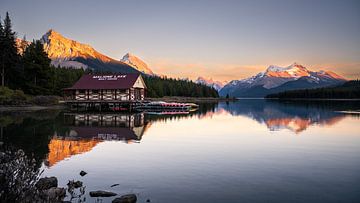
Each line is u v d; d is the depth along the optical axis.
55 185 12.02
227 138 25.67
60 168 15.06
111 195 11.10
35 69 69.00
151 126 34.72
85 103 61.78
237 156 18.12
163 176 13.69
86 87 62.12
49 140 23.39
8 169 8.20
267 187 12.16
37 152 18.77
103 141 23.48
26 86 67.75
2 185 7.68
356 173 14.34
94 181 12.93
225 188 12.02
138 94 67.56
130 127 33.19
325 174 14.15
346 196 11.16
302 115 53.25
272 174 14.10
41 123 35.12
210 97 178.38
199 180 13.09
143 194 11.30
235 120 43.72
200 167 15.38
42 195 8.77
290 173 14.30
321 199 10.84
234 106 96.31
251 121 42.16
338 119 44.66
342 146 21.88
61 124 34.72
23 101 61.06
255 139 25.20
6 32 64.12
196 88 167.38
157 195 11.20
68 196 10.95
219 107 88.25
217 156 18.11
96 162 16.34
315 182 12.88
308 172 14.49
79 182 12.39
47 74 70.81
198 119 45.03
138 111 63.25
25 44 85.31
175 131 30.28
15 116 43.34
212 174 14.05
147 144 22.31
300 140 24.70
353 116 50.12
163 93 133.62
